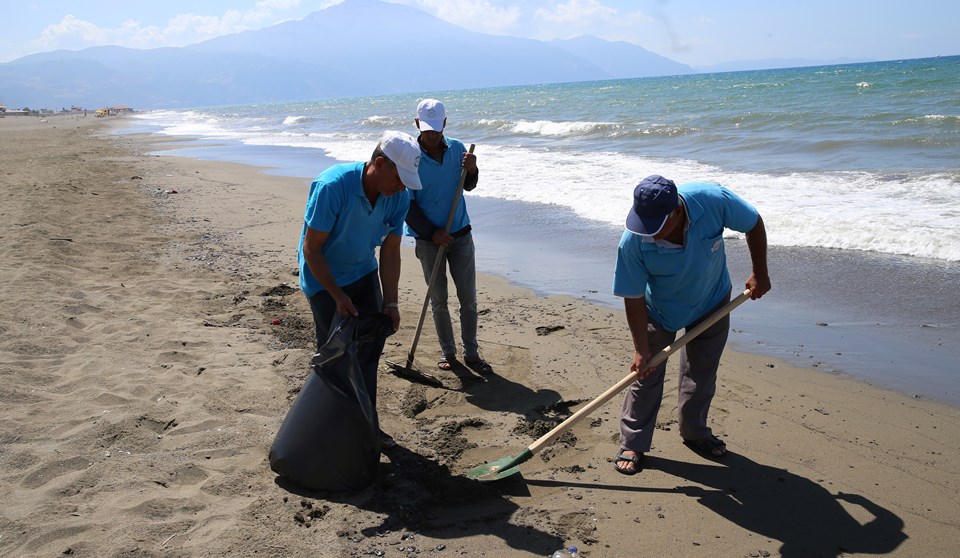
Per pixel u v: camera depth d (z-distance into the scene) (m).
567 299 6.72
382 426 4.31
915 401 4.45
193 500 3.32
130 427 3.95
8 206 10.37
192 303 6.41
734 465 3.85
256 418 4.18
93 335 5.45
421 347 5.61
